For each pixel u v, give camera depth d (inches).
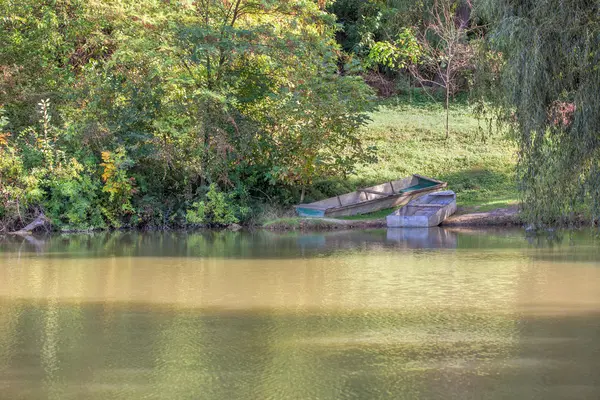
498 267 683.4
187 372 362.0
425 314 485.1
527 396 325.4
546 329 442.0
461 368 366.0
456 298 536.7
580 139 661.9
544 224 845.8
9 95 1152.2
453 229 1075.9
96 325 458.0
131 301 533.6
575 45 648.4
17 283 610.5
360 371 362.0
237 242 916.0
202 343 414.9
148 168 1161.4
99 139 1095.6
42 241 943.7
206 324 460.1
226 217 1124.5
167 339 424.2
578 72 667.4
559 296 541.3
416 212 1150.3
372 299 534.3
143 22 1157.7
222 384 343.9
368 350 398.6
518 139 714.2
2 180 1062.4
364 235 999.6
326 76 1179.9
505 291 562.3
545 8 658.8
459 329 442.9
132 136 1110.4
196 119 1135.0
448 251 807.1
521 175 725.9
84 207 1081.4
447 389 335.0
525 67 662.5
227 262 728.3
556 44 659.4
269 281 614.9
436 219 1115.3
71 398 326.6
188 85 1165.7
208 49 1095.0
